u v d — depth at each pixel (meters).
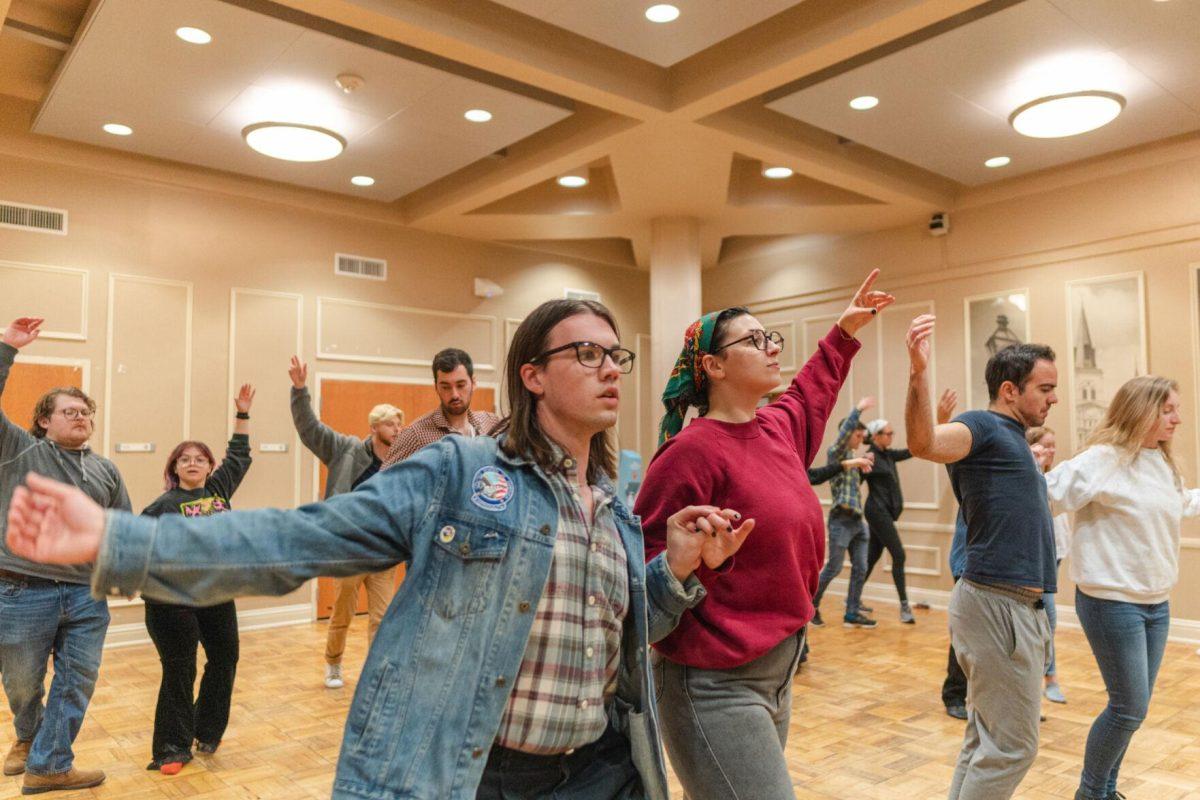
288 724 4.07
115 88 5.04
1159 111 5.48
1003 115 5.53
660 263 7.47
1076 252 6.66
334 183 6.84
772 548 1.68
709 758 1.62
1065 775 3.34
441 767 1.09
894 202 7.13
